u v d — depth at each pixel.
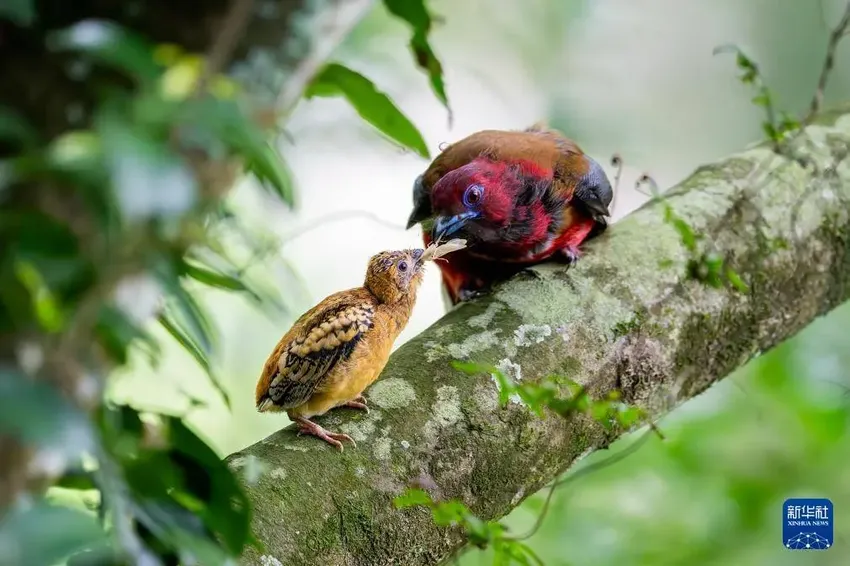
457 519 5.05
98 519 3.39
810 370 11.20
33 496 2.83
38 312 2.68
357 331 6.07
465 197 8.23
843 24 8.25
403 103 11.88
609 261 7.30
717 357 7.41
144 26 2.89
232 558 3.75
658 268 7.30
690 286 7.30
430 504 5.04
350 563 5.33
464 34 14.18
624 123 14.48
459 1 14.12
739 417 11.11
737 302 7.51
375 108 4.46
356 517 5.41
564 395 6.46
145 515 3.41
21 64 2.81
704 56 16.12
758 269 7.70
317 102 8.05
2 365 2.67
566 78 14.38
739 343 7.54
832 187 8.38
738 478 10.87
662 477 10.91
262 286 3.81
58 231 2.66
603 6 14.98
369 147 10.82
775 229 7.91
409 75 11.92
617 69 14.94
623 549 10.43
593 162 8.68
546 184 8.28
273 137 3.64
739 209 7.91
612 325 6.88
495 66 14.23
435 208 8.50
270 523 5.14
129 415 3.61
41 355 2.71
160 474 3.53
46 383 2.69
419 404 6.03
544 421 6.24
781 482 10.91
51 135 2.80
